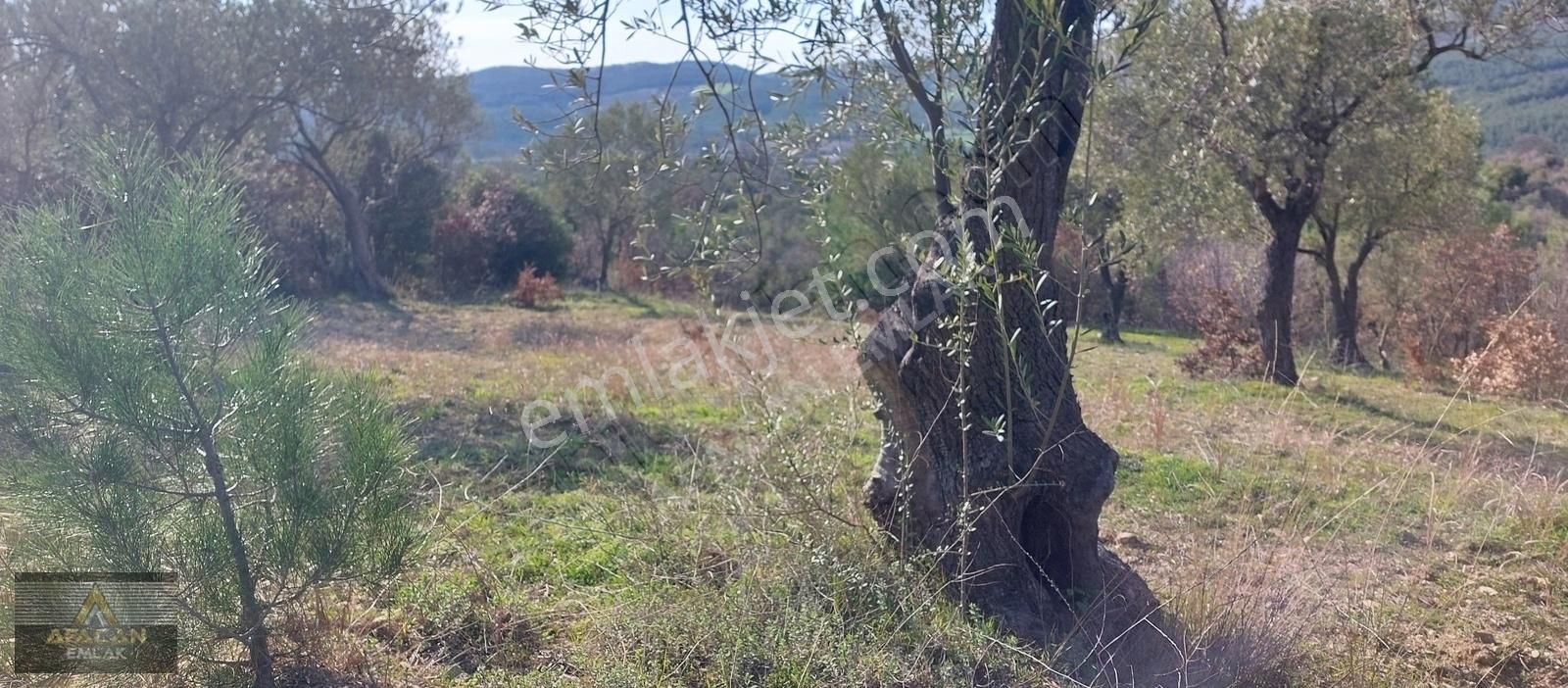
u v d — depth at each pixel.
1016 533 3.82
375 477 3.10
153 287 2.81
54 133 14.09
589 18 3.26
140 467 2.91
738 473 4.63
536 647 3.61
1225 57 6.79
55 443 2.80
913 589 3.60
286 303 3.23
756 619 3.51
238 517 3.05
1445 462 6.41
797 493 4.04
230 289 2.96
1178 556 4.57
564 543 4.59
